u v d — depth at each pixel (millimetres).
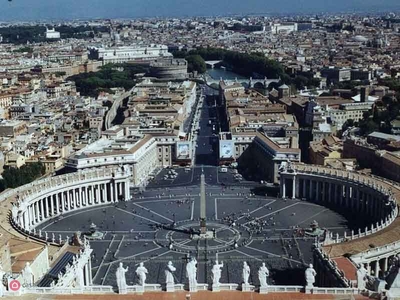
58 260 192500
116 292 146250
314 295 142750
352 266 181125
